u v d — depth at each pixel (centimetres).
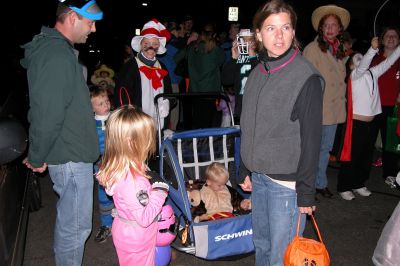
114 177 225
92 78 777
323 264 210
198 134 350
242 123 239
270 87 213
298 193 208
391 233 255
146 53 396
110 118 228
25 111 398
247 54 421
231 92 633
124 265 243
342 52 420
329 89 412
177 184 317
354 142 443
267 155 216
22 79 406
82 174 260
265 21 209
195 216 339
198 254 280
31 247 356
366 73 425
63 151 250
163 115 414
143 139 228
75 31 252
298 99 202
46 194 474
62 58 229
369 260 340
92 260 337
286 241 228
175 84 672
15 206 261
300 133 205
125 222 234
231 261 338
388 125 477
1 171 231
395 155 503
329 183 517
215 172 350
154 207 227
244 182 266
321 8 414
